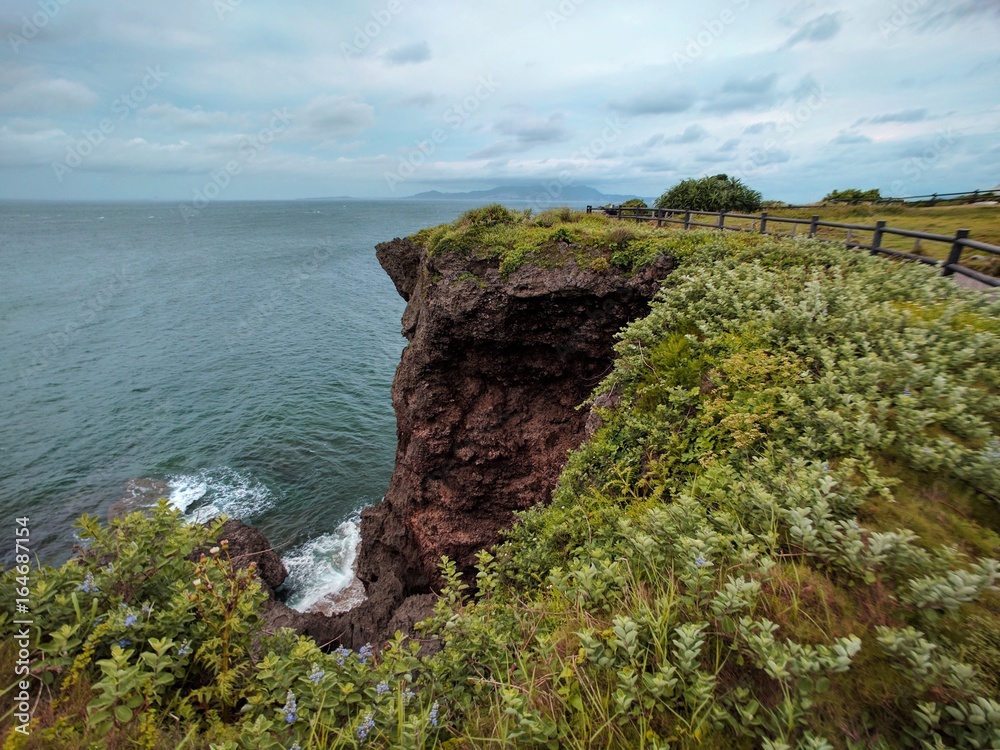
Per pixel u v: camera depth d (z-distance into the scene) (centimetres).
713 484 479
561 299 1312
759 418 527
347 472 2428
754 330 701
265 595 370
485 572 524
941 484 412
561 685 314
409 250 1831
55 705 288
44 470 2350
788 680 271
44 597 324
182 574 386
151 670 323
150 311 5297
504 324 1384
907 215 2431
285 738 291
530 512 720
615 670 304
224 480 2333
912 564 328
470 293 1370
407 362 1641
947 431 465
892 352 584
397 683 329
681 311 855
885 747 246
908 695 266
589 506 610
